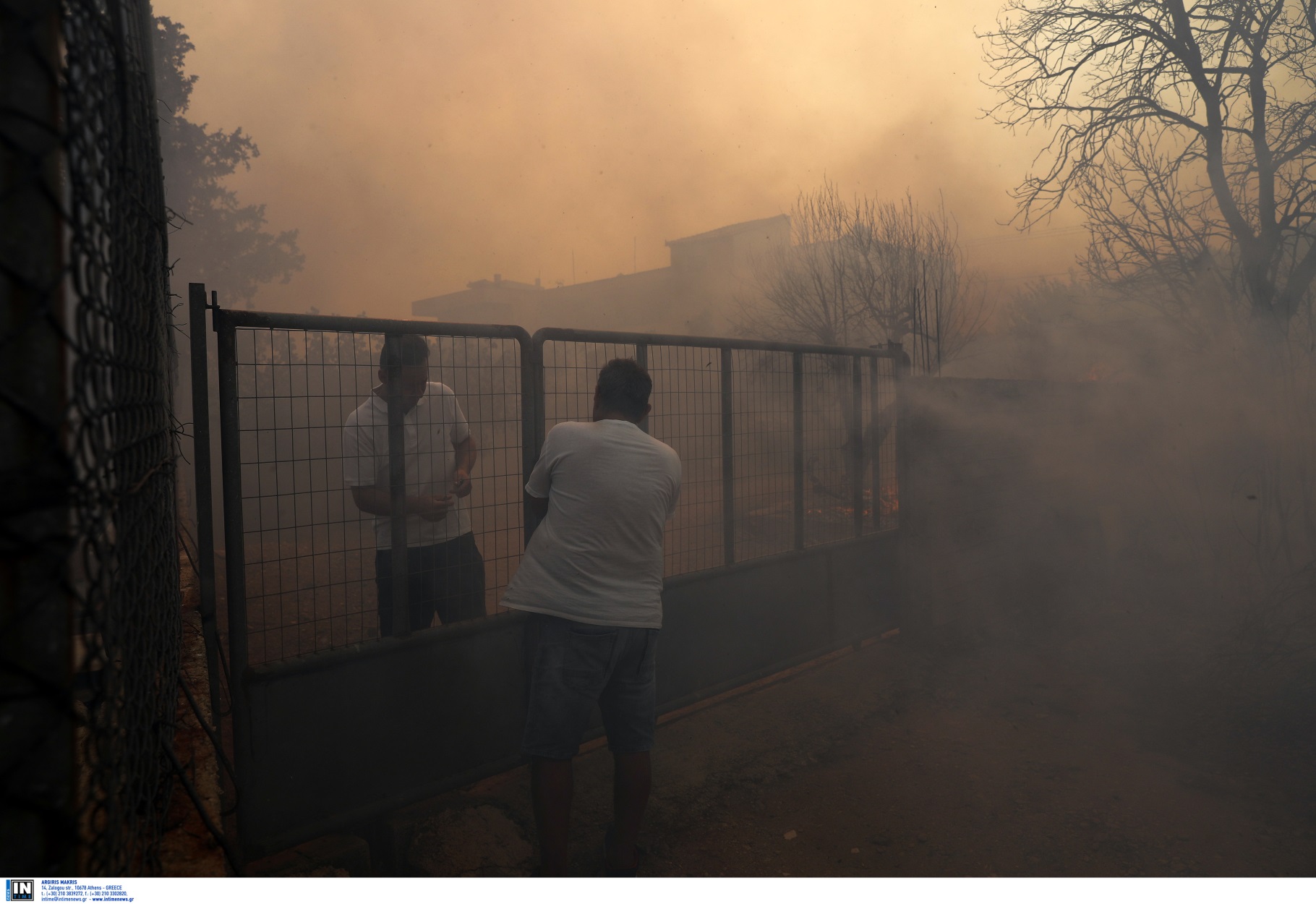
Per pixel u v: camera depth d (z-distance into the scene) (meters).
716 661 3.64
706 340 3.59
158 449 1.67
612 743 2.47
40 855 0.72
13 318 0.69
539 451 2.91
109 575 0.97
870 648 4.57
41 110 0.70
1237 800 2.96
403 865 2.46
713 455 3.71
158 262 1.77
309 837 2.32
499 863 2.47
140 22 1.53
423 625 3.00
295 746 2.31
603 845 2.69
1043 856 2.64
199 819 1.81
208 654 2.23
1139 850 2.65
